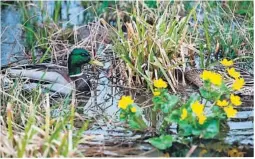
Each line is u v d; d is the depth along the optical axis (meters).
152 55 11.25
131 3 14.39
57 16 14.05
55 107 10.35
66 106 10.45
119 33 11.74
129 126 9.69
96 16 13.98
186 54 12.05
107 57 12.59
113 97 11.05
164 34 11.48
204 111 9.77
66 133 8.65
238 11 14.01
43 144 8.44
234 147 9.09
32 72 11.45
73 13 15.05
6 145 8.41
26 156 8.30
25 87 11.15
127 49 11.56
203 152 8.96
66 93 11.23
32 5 14.74
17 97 10.12
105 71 12.13
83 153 8.77
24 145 8.22
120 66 11.62
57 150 8.38
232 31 12.56
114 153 8.82
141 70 11.25
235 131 9.50
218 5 13.20
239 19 13.62
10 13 15.14
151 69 11.39
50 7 15.45
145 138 9.32
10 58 12.58
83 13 15.02
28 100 10.63
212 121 9.13
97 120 9.98
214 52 12.44
